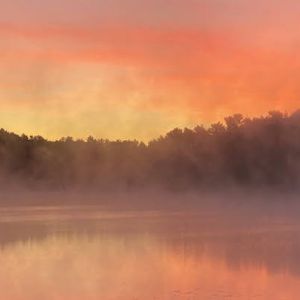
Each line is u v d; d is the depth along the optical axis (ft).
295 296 48.80
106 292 49.85
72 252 70.95
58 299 48.21
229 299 47.67
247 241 79.36
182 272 57.98
